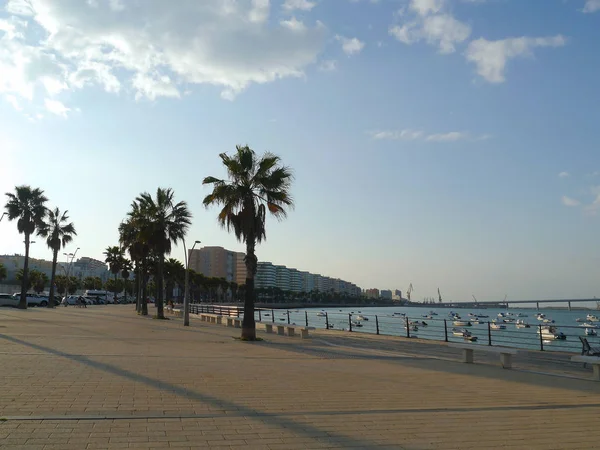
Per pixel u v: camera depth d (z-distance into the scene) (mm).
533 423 7438
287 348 19438
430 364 15094
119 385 9406
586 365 15477
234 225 23734
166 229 45062
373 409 8086
